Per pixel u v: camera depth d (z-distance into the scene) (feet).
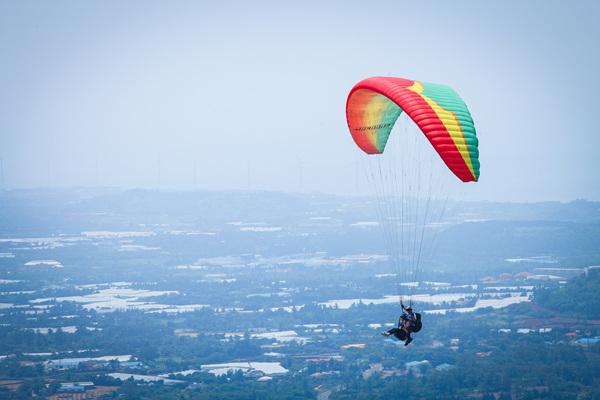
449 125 322.75
